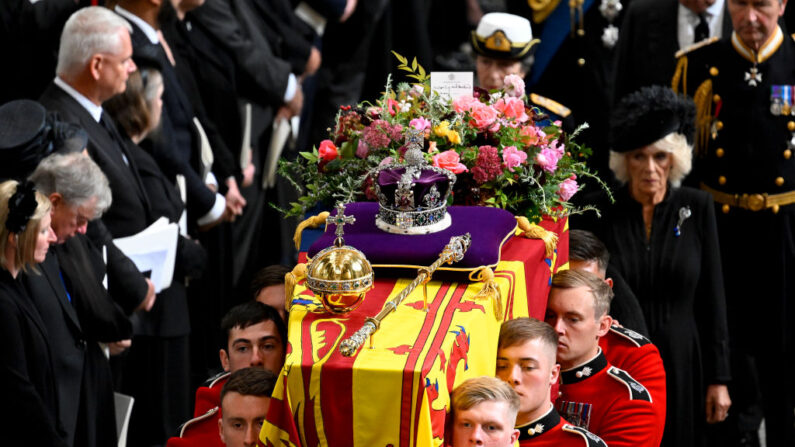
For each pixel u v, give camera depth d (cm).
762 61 1381
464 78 988
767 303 1402
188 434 892
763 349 1411
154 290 1227
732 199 1402
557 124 995
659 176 1223
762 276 1398
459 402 693
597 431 934
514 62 1407
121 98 1293
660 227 1246
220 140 1544
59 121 1101
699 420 1259
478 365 741
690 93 1431
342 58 1925
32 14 1371
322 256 721
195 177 1421
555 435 830
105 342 1101
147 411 1331
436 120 926
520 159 901
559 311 928
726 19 1541
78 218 1052
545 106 1531
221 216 1466
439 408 666
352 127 945
